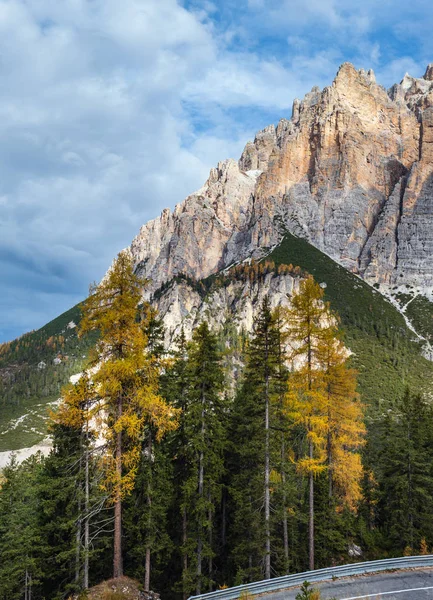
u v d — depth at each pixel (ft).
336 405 96.84
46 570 107.14
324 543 105.50
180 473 105.60
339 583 76.64
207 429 98.78
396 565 84.94
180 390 105.50
